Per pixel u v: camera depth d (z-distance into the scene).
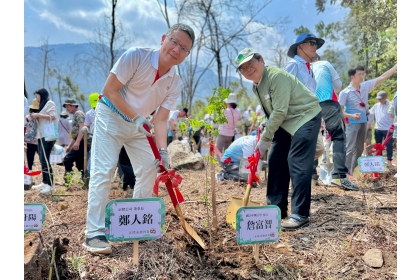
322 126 4.38
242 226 2.00
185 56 2.24
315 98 2.77
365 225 2.67
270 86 2.64
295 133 2.71
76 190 4.57
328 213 3.01
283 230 2.66
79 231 2.63
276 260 2.20
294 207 2.74
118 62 2.15
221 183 4.55
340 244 2.41
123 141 2.40
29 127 4.87
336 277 2.05
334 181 4.19
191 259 2.14
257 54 2.64
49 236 2.49
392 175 4.53
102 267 1.99
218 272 2.03
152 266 2.02
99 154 2.29
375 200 3.42
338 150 3.96
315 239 2.49
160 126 2.47
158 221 1.98
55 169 6.70
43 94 4.31
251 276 2.01
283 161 2.91
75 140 5.15
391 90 8.88
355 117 4.50
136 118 2.14
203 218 2.86
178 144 6.71
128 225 1.94
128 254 2.15
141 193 2.52
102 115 2.32
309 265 2.16
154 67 2.22
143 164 2.46
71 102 5.57
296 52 3.90
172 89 2.47
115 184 4.72
